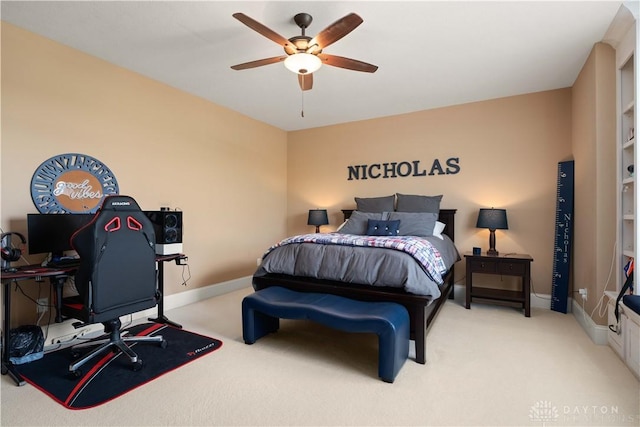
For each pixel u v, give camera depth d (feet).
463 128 13.34
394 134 14.78
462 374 6.81
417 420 5.32
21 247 7.88
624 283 7.58
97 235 6.47
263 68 10.16
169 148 11.48
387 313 6.79
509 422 5.26
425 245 9.05
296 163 17.44
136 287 7.16
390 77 10.75
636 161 7.02
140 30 8.04
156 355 7.66
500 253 12.38
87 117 9.20
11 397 5.91
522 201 12.30
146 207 10.73
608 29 7.82
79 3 6.97
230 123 14.06
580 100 10.21
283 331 9.36
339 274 8.45
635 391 6.12
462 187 13.35
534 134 12.12
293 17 7.44
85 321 6.51
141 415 5.42
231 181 14.12
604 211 8.38
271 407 5.67
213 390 6.19
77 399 5.85
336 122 16.03
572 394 6.03
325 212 15.67
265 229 16.14
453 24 7.69
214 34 8.23
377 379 6.62
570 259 11.05
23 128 7.97
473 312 11.09
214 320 10.24
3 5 7.00
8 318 6.74
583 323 9.54
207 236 12.98
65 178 8.71
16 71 7.84
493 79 10.91
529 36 8.19
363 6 7.04
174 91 11.66
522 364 7.23
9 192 7.74
